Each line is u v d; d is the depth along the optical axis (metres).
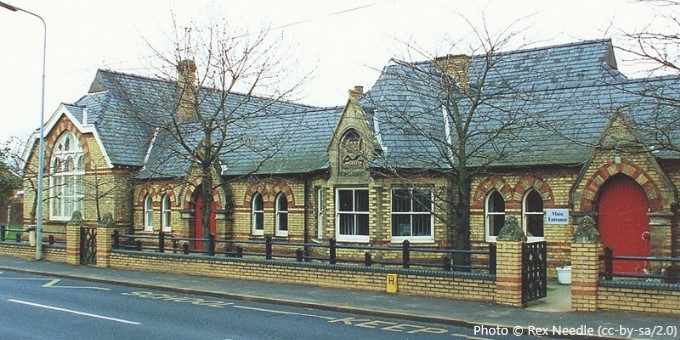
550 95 22.02
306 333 12.29
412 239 22.00
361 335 12.13
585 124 20.39
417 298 16.17
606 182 18.92
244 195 26.70
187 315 14.39
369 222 22.30
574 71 23.64
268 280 19.48
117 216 30.06
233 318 14.03
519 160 20.55
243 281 19.70
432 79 20.09
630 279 18.17
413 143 22.09
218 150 21.69
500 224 21.44
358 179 22.59
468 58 21.02
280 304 16.14
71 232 25.22
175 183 27.66
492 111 20.97
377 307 14.93
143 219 30.48
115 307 15.48
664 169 18.44
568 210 19.78
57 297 17.17
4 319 13.62
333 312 14.98
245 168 26.69
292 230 25.06
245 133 25.50
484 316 13.69
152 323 13.26
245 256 25.03
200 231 28.31
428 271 16.47
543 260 15.91
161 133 31.53
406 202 22.09
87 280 21.17
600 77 21.80
